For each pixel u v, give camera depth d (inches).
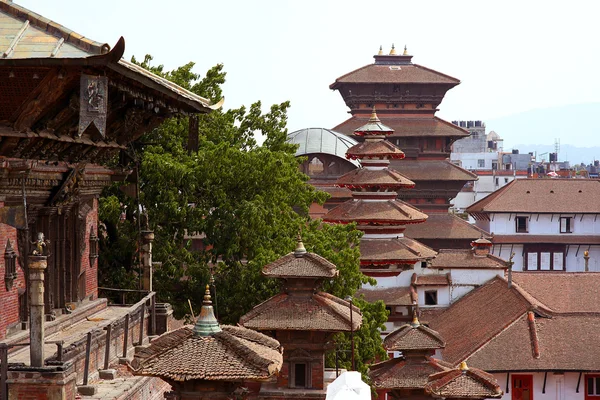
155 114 1788.9
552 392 3902.6
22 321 1568.7
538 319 4094.5
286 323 1935.3
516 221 6968.5
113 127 1728.6
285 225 2687.0
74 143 1595.7
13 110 1381.6
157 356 1248.2
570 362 3892.7
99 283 2488.9
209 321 1278.3
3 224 1467.8
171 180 2568.9
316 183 5959.6
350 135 6963.6
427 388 2159.2
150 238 2031.3
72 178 1654.8
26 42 1334.9
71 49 1330.0
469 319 4362.7
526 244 6943.9
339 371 2153.1
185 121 2723.9
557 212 6904.5
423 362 2402.8
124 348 1676.9
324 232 2832.2
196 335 1270.9
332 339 1991.9
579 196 7003.0
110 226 2556.6
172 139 2728.8
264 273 1978.3
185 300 2561.5
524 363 3882.9
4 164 1421.0
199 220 2571.4
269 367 1220.5
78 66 1317.7
